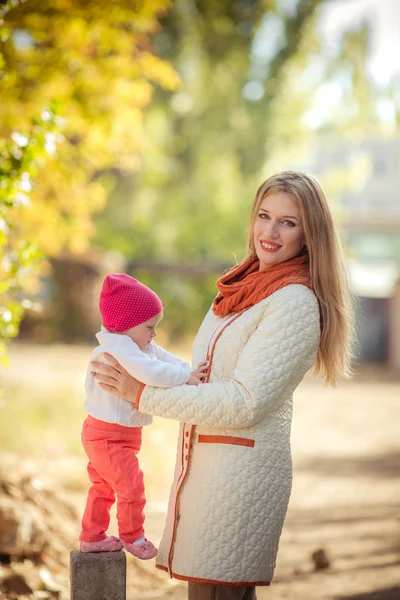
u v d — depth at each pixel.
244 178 34.53
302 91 35.97
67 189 9.73
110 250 34.59
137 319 3.86
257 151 34.06
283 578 6.82
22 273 6.83
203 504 3.79
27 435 11.48
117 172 32.38
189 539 3.81
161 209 35.28
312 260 3.88
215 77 32.34
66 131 9.06
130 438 3.91
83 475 9.41
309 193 3.92
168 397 3.68
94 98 8.91
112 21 8.31
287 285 3.83
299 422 16.59
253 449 3.79
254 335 3.76
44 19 7.93
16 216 9.38
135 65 9.00
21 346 27.98
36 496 6.97
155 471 10.54
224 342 3.88
